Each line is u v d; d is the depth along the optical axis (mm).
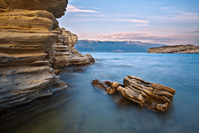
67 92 8781
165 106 6375
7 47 5457
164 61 43594
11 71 5406
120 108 6805
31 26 6391
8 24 5898
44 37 6266
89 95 8594
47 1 7648
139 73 19391
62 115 5879
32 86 5973
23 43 5875
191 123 5582
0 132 4434
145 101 7070
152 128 5211
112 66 28141
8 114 5383
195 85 12531
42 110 6098
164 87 7156
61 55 14977
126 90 7746
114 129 5082
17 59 5691
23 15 6383
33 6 7043
